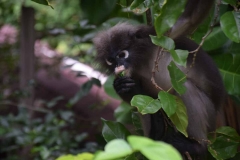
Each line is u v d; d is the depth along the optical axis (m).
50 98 14.35
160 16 5.16
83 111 12.98
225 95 7.80
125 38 7.45
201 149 7.20
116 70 7.35
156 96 7.53
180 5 5.15
